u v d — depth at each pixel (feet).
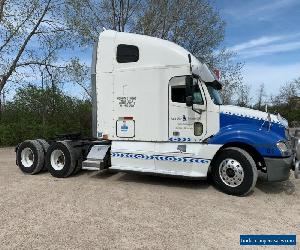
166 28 73.82
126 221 19.93
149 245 16.78
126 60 28.60
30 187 27.71
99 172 33.86
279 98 140.67
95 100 29.78
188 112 26.84
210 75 26.50
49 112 73.26
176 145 27.25
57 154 31.63
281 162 24.50
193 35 74.90
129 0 71.46
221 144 25.61
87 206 22.62
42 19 67.10
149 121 27.86
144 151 27.91
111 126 29.22
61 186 28.07
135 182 29.58
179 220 20.21
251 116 26.02
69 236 17.71
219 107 26.53
